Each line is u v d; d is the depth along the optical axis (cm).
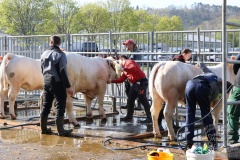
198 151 629
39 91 1546
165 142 866
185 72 866
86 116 1179
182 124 1067
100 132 976
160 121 1009
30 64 1130
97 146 828
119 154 763
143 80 1085
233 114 795
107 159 727
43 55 926
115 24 5600
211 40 1230
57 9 5244
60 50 923
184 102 890
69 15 5278
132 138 895
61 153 771
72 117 1046
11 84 1120
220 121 1109
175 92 863
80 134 939
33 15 4875
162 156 624
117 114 1280
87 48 1383
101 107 1171
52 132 961
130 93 1141
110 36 1303
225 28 693
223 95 704
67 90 910
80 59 1072
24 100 1444
